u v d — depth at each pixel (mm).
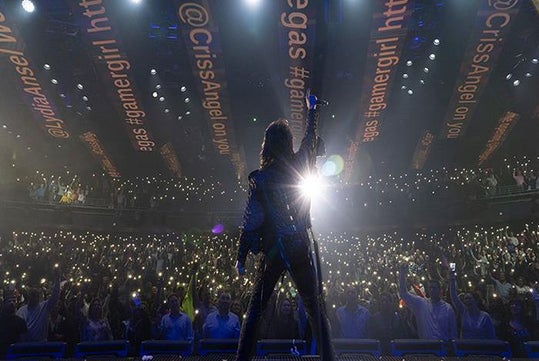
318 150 2672
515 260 18438
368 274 18953
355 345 3793
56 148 33969
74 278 16734
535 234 21453
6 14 20531
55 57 25734
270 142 2496
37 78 25062
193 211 32875
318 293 2248
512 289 12523
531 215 25094
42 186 29375
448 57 27672
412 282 12609
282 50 20062
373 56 21109
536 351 3387
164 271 21516
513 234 24734
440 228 28484
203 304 9055
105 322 7871
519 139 30844
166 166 37250
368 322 7395
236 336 6941
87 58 26375
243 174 35375
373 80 23422
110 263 20859
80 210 30250
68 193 29984
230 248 25641
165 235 31047
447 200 29250
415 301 6867
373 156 36594
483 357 3162
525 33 23797
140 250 24688
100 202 31938
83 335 7559
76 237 28203
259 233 2314
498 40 19766
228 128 29094
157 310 9305
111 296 9781
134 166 36812
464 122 26625
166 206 33094
